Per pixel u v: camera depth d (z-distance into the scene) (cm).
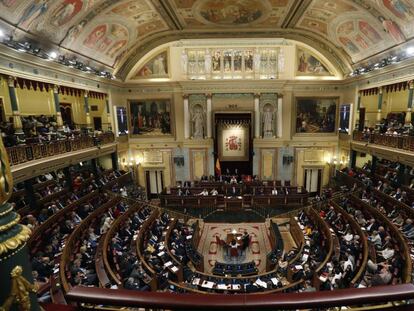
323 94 2077
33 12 1030
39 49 1148
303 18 1680
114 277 807
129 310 194
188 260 1188
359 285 798
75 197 1437
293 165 2189
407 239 1047
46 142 1211
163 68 2077
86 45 1501
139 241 1140
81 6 1207
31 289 147
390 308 184
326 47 1947
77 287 187
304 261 1030
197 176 2217
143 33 1808
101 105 1953
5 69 1031
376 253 1019
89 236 1139
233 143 2184
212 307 170
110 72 1898
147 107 2148
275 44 2000
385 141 1530
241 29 1844
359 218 1322
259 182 2036
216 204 1845
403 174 1471
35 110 1578
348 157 2005
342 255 1009
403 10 1173
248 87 2052
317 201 1792
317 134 2144
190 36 1911
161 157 2214
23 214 1149
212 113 2108
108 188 1720
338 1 1363
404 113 1766
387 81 1563
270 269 1141
